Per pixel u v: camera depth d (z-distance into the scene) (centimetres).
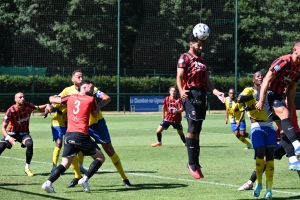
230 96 3494
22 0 8925
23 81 7469
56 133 2373
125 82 7844
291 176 2311
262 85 1661
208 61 9431
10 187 1992
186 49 9356
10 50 8788
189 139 1772
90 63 8956
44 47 8856
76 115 1842
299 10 10006
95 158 1886
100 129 2002
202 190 1938
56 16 8981
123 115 7256
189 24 9394
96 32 8988
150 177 2272
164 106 3641
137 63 9244
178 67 1759
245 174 2350
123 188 1981
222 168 2553
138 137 4412
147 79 7931
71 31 8881
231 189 1961
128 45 9194
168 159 2944
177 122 3638
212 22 9406
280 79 1706
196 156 1783
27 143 2327
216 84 8012
